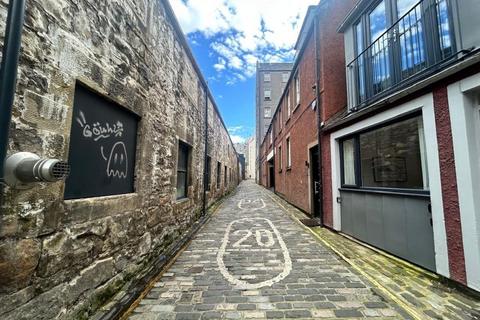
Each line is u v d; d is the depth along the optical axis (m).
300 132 8.57
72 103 1.88
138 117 3.14
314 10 6.75
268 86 38.16
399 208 3.52
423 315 2.16
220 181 12.34
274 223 6.46
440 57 3.11
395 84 3.77
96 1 2.20
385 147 3.96
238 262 3.57
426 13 3.32
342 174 5.23
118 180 2.73
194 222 6.19
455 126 2.66
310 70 7.21
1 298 1.33
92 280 2.11
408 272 3.13
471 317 2.12
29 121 1.51
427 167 3.15
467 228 2.51
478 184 2.50
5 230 1.36
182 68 5.10
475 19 2.68
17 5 1.31
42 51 1.60
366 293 2.60
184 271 3.24
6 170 1.29
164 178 4.00
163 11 3.94
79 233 1.96
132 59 2.88
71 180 2.00
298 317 2.17
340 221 5.16
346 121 4.73
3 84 1.23
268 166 21.56
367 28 4.75
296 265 3.44
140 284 2.70
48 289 1.65
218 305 2.38
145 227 3.23
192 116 6.00
